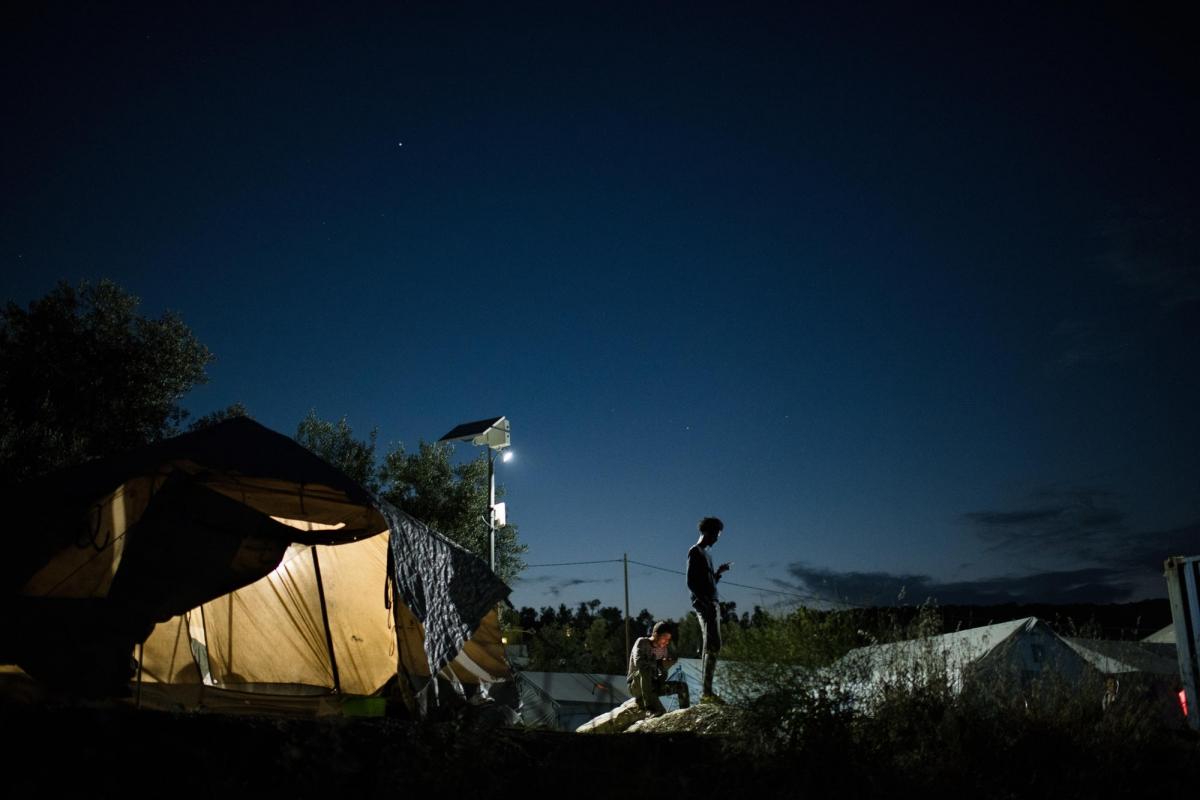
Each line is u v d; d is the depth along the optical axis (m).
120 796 4.59
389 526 8.46
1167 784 6.21
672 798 5.54
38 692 6.16
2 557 7.19
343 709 8.80
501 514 20.08
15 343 18.28
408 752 5.44
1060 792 5.98
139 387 19.27
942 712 6.54
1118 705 6.71
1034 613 11.91
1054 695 6.71
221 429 8.64
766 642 6.47
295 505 8.62
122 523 7.83
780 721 6.22
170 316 20.20
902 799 5.79
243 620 9.50
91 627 6.67
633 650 9.04
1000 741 6.25
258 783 4.96
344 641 9.75
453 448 24.55
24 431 16.31
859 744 6.17
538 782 5.52
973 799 5.83
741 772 5.93
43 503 7.63
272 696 8.78
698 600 8.25
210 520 7.68
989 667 6.96
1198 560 7.55
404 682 8.02
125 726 4.98
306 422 23.42
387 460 24.03
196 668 9.00
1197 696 7.34
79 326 19.08
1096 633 7.66
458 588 8.96
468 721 6.02
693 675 11.60
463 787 5.29
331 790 5.05
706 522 8.67
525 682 15.38
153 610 6.91
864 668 6.57
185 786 4.75
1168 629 21.64
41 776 4.55
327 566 9.63
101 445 18.42
